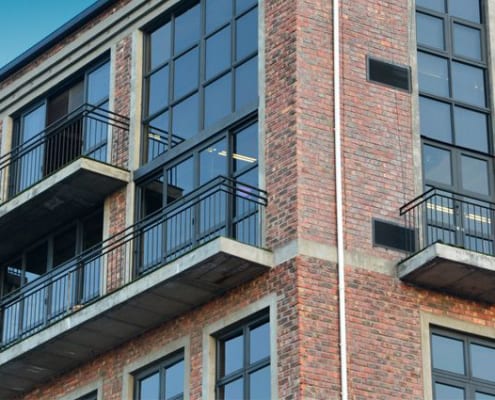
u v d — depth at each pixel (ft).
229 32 151.12
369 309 133.69
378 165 139.74
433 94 147.13
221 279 137.49
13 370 155.12
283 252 134.51
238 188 140.67
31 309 161.27
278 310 132.98
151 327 146.41
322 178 136.77
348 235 135.54
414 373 133.39
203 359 139.23
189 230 145.79
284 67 141.28
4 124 175.83
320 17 142.92
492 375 137.90
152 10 160.56
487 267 135.03
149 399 144.97
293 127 138.00
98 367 151.23
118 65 162.91
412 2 148.46
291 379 129.18
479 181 146.00
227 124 146.30
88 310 145.48
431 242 140.97
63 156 165.99
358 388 130.31
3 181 171.12
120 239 148.25
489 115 149.18
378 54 144.15
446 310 137.39
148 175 153.79
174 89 155.84
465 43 151.12
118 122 158.51
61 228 163.02
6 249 167.73
